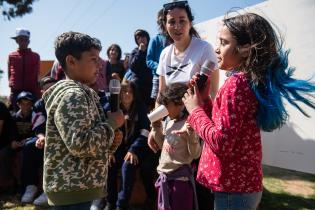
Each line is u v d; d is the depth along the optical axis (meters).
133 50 5.12
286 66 1.78
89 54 1.92
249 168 1.75
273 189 4.09
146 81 4.98
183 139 2.72
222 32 1.84
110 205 3.55
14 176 4.41
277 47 1.78
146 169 3.67
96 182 1.82
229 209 1.79
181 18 3.04
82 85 1.86
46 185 1.80
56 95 1.82
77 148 1.68
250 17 1.79
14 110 5.83
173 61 3.18
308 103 1.76
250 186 1.76
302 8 3.79
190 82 2.17
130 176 3.48
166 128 2.86
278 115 1.69
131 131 3.68
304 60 3.76
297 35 3.84
